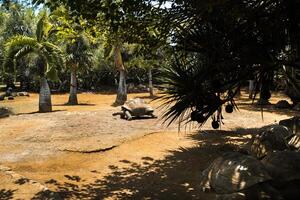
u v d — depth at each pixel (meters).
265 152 9.38
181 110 5.75
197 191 8.09
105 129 15.09
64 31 7.73
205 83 5.86
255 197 6.57
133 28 6.90
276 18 5.47
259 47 5.58
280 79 6.65
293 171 6.81
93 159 11.14
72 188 8.70
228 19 5.52
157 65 6.25
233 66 5.62
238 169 6.99
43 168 10.32
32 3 6.54
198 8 5.34
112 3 6.27
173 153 11.73
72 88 33.78
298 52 5.57
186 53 6.02
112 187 8.75
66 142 13.01
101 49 43.25
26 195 8.03
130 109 17.52
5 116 20.31
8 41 26.05
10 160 11.05
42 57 24.94
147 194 8.24
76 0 6.20
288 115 20.14
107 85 53.06
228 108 5.95
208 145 12.66
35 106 31.52
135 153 11.73
